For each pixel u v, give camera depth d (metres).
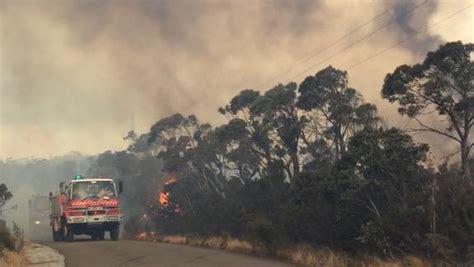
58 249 21.77
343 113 27.28
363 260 14.77
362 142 16.08
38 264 16.59
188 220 34.81
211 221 29.45
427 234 13.09
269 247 18.67
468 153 18.62
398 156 15.20
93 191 29.38
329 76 28.33
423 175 15.20
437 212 13.54
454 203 13.35
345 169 16.08
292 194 20.17
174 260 17.05
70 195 29.08
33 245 25.39
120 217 29.55
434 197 13.94
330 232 16.70
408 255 13.56
